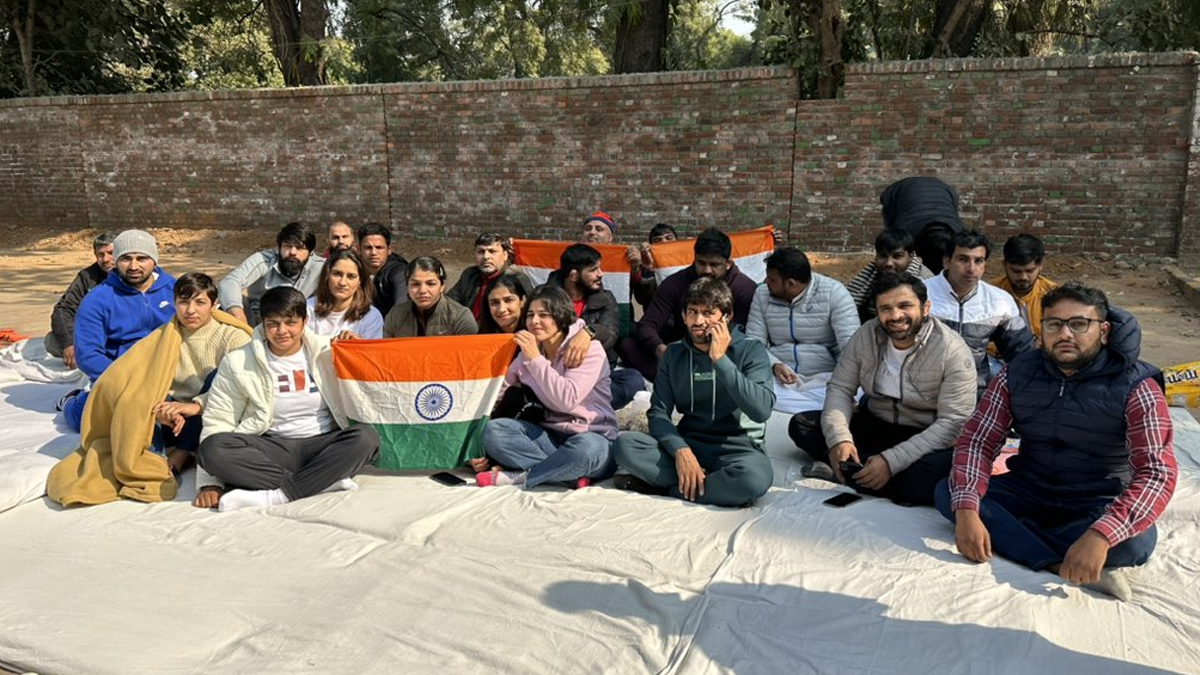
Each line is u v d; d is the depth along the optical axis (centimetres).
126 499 486
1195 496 452
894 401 487
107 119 1781
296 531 443
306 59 1828
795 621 352
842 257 1341
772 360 646
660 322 704
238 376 483
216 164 1725
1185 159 1195
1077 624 345
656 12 1664
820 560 397
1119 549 369
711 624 351
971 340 555
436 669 330
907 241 650
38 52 1914
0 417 623
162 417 490
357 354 507
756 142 1382
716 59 3164
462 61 2789
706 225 1439
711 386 471
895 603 361
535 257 802
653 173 1452
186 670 331
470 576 394
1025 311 600
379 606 372
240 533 443
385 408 511
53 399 671
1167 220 1221
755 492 452
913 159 1312
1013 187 1276
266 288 737
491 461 519
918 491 454
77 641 349
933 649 332
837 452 473
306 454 500
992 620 347
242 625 360
